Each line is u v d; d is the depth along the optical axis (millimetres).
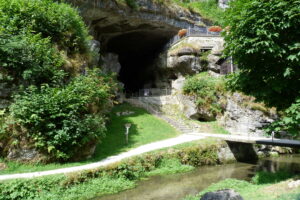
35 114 9156
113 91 19391
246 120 18141
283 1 7320
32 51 10594
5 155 8945
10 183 7246
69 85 11109
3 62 9820
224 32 9219
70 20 13258
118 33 25797
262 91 7984
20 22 11258
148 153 11906
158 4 24703
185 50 25188
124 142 14336
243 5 8195
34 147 9359
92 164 9883
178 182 10109
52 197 7363
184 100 21578
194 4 34906
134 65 38250
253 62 8352
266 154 16578
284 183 7527
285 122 7270
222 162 13883
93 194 8250
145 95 29422
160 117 20516
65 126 9758
